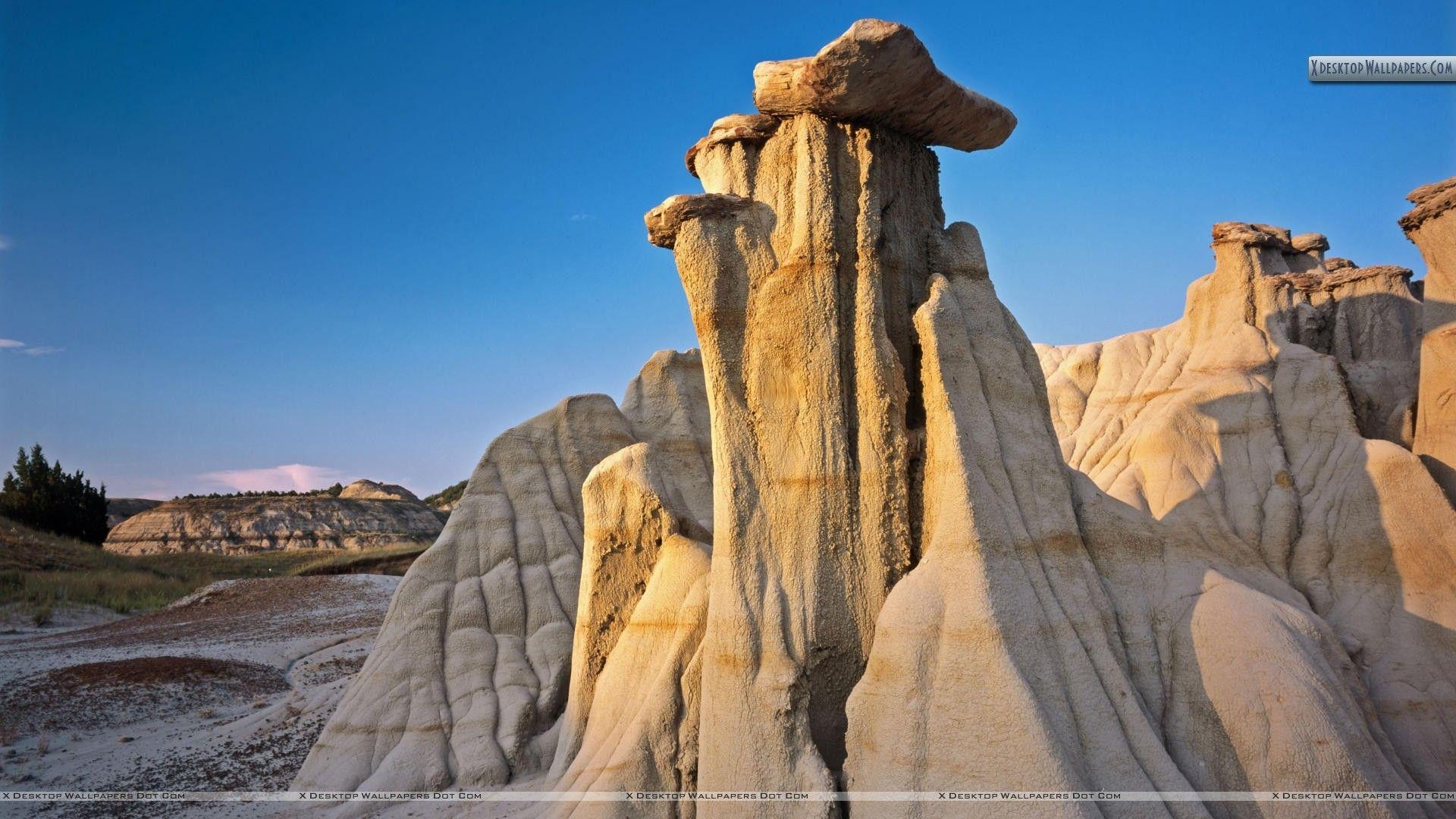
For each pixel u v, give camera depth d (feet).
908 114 38.96
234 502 268.62
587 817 38.04
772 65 38.40
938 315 37.35
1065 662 32.04
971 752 29.60
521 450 66.18
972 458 34.86
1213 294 64.44
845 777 32.63
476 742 51.47
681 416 70.59
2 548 157.79
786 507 37.42
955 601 32.12
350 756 52.16
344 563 179.63
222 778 56.70
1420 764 38.42
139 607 139.64
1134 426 62.08
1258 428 54.13
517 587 60.34
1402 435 53.83
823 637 35.78
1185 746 32.58
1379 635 43.70
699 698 39.55
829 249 38.22
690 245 40.11
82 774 59.57
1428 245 51.19
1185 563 37.35
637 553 49.19
